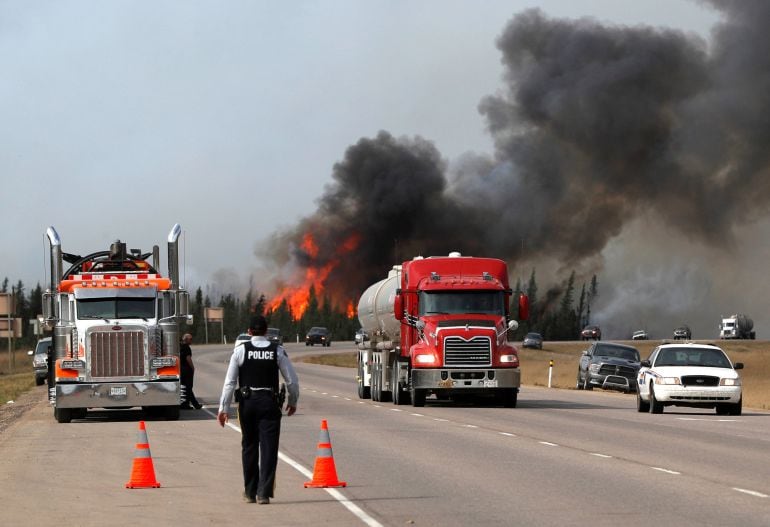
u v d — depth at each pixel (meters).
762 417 45.75
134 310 45.19
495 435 35.72
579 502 20.47
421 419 43.59
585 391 74.19
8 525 18.42
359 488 22.62
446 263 54.16
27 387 84.00
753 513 19.02
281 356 20.55
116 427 41.25
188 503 20.75
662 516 18.72
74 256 48.72
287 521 18.53
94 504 20.83
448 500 20.83
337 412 48.25
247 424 20.61
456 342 51.53
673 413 48.69
